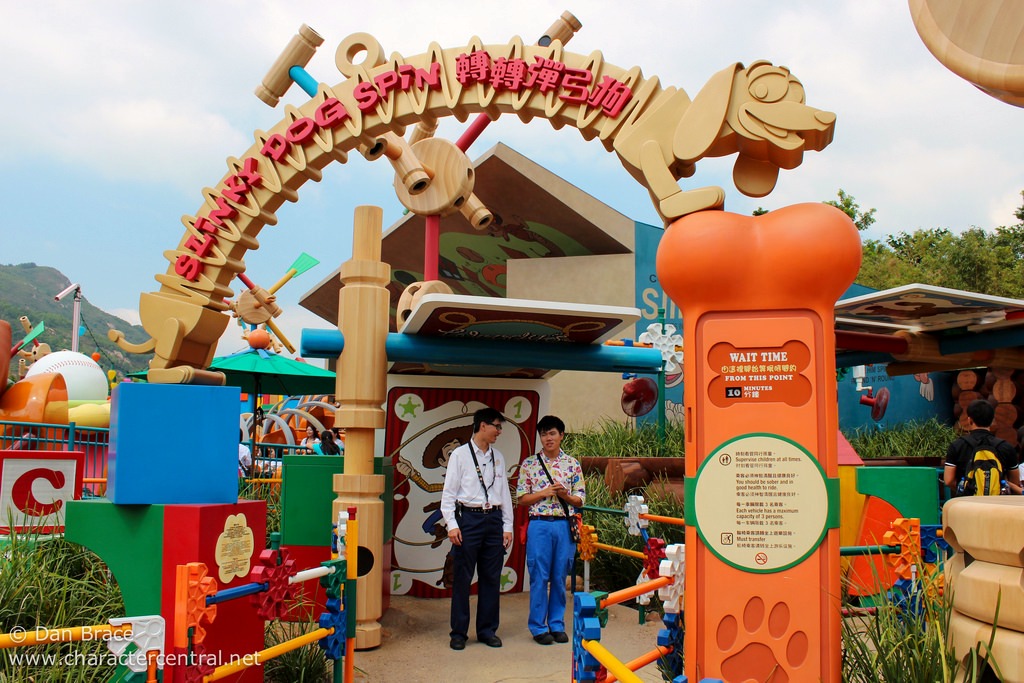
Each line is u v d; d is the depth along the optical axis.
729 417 4.15
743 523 4.08
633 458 9.68
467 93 5.76
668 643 4.26
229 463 4.72
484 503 6.40
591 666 3.21
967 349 10.00
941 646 3.53
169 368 6.12
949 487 7.16
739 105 4.55
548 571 6.60
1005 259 24.41
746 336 4.16
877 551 5.00
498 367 7.94
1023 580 3.17
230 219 6.32
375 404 6.55
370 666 5.84
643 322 15.84
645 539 6.86
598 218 15.55
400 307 7.05
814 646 3.95
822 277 4.05
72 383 14.20
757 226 4.19
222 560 4.51
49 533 5.90
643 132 4.84
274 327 11.57
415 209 6.96
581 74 5.34
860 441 13.46
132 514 4.44
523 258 17.64
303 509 6.98
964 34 3.17
